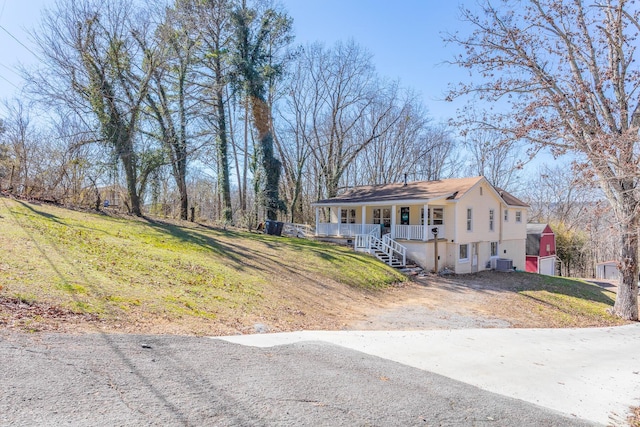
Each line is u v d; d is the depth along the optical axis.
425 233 21.31
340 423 3.57
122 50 20.56
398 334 8.95
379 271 18.31
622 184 10.11
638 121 11.87
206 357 5.16
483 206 24.53
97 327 5.83
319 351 6.43
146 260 11.56
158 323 6.80
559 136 9.67
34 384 3.52
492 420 4.19
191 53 24.39
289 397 4.07
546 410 4.88
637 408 5.58
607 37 11.93
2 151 23.61
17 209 14.80
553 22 11.98
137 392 3.70
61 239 11.52
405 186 26.42
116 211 21.09
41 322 5.47
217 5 25.30
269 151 28.16
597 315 15.70
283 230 28.72
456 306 14.36
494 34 12.17
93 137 20.72
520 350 8.50
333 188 35.66
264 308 9.91
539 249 31.59
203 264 12.73
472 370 6.47
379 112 38.53
